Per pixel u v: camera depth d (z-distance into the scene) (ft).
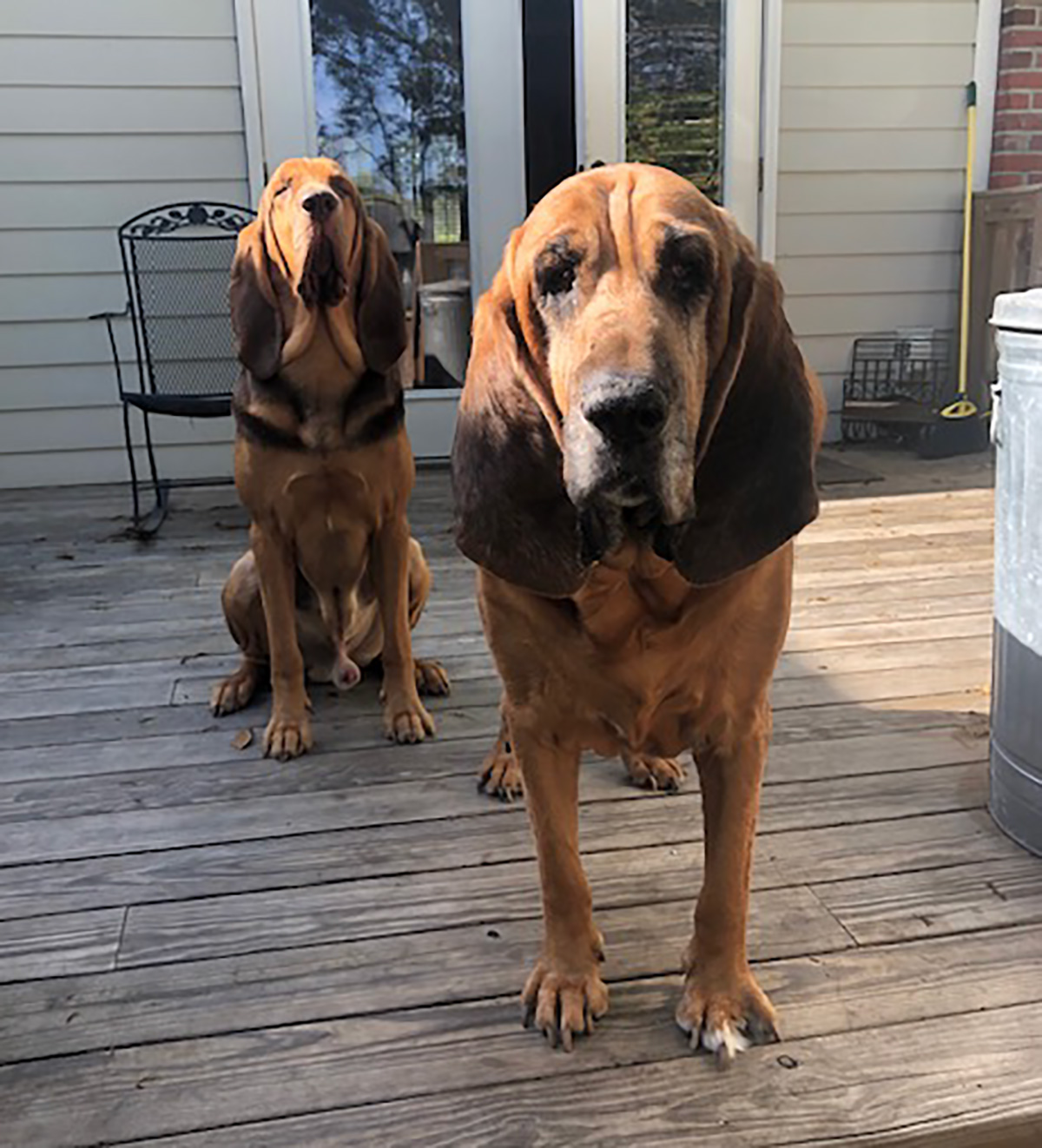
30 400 11.21
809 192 12.26
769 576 3.01
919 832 4.34
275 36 10.68
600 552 2.73
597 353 2.37
